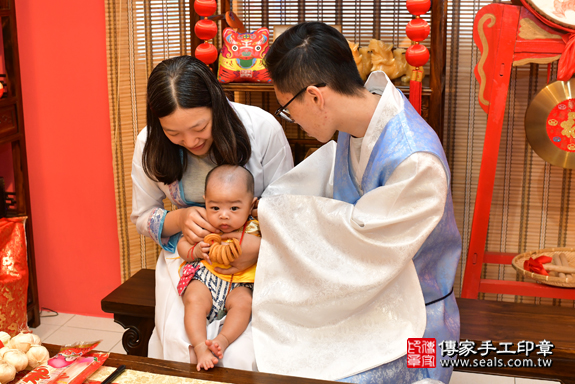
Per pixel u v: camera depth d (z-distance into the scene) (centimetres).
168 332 144
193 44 221
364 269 129
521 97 233
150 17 246
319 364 130
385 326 132
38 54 257
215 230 148
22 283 240
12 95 246
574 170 236
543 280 214
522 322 155
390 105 127
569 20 194
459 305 166
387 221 123
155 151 150
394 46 234
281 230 137
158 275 164
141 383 110
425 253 132
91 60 254
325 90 125
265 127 164
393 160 124
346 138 145
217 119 142
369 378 127
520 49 204
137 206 169
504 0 225
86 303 284
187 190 160
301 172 158
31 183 273
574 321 155
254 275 149
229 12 212
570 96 206
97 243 275
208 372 115
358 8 233
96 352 117
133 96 254
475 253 227
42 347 112
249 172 149
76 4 249
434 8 197
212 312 147
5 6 237
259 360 132
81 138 263
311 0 235
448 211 132
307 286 134
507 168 242
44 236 279
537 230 246
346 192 147
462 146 242
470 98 236
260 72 214
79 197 271
